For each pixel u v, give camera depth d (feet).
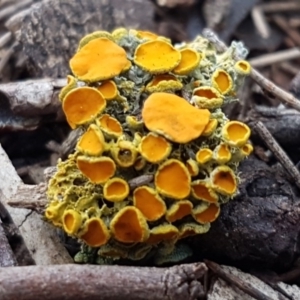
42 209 0.26
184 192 0.23
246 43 0.43
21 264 0.27
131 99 0.25
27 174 0.32
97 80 0.25
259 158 0.31
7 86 0.31
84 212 0.24
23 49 0.36
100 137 0.23
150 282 0.22
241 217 0.26
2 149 0.30
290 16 0.44
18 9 0.41
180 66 0.25
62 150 0.31
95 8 0.37
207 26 0.42
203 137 0.24
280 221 0.26
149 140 0.23
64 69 0.35
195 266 0.22
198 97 0.24
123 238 0.23
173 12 0.42
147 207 0.23
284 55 0.42
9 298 0.21
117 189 0.24
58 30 0.36
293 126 0.31
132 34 0.27
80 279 0.22
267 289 0.27
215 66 0.27
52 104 0.31
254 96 0.36
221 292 0.26
